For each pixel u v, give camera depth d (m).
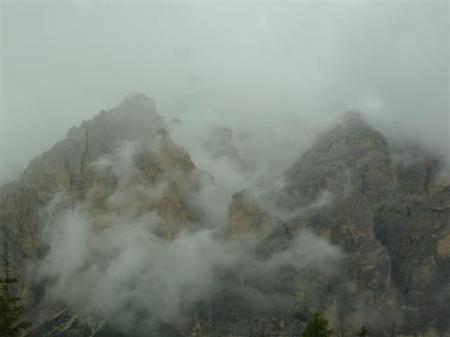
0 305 128.50
